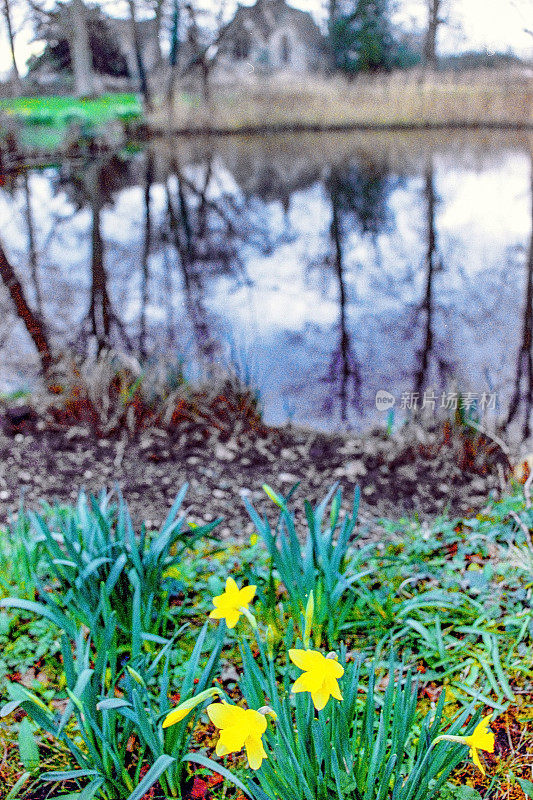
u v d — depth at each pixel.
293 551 2.29
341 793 1.49
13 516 3.39
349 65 22.73
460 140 21.50
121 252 9.66
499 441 3.85
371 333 6.50
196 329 6.58
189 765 1.94
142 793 1.54
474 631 2.31
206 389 4.46
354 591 2.45
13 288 6.12
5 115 16.38
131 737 2.00
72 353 4.96
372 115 23.61
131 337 6.18
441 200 12.74
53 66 17.77
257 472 3.91
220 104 23.55
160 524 3.38
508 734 1.98
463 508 3.47
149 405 4.34
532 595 2.50
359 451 4.12
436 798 1.75
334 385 5.27
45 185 14.28
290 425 4.53
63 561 2.20
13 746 2.03
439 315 6.91
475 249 9.34
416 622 2.32
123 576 2.32
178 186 15.25
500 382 5.18
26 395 4.59
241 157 19.83
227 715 1.22
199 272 8.84
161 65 21.19
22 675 2.30
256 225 11.52
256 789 1.56
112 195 14.00
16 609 2.55
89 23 18.30
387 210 12.19
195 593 2.73
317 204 13.06
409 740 1.92
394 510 3.50
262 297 7.73
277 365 5.70
